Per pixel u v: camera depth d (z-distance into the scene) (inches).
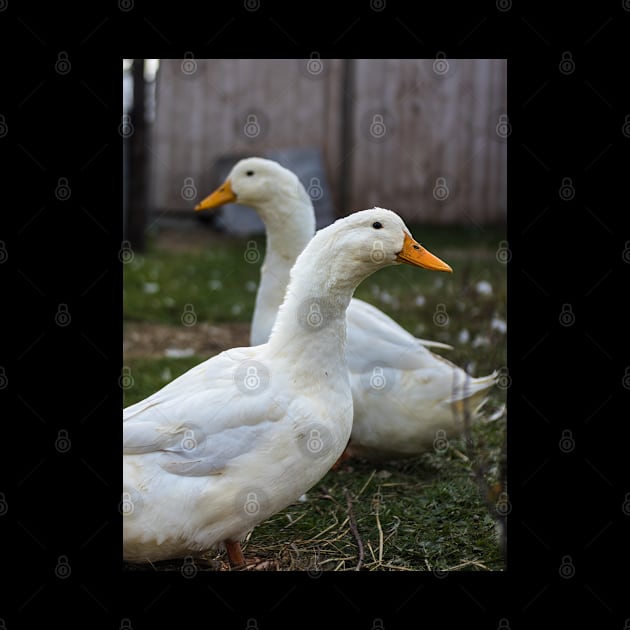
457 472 130.0
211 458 87.4
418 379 123.2
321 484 129.7
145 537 87.1
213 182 352.5
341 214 353.4
